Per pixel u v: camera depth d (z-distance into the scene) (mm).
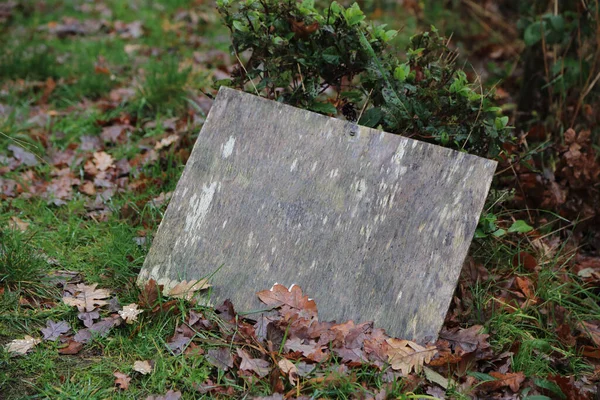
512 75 2818
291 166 1886
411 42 2053
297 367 1718
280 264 1845
